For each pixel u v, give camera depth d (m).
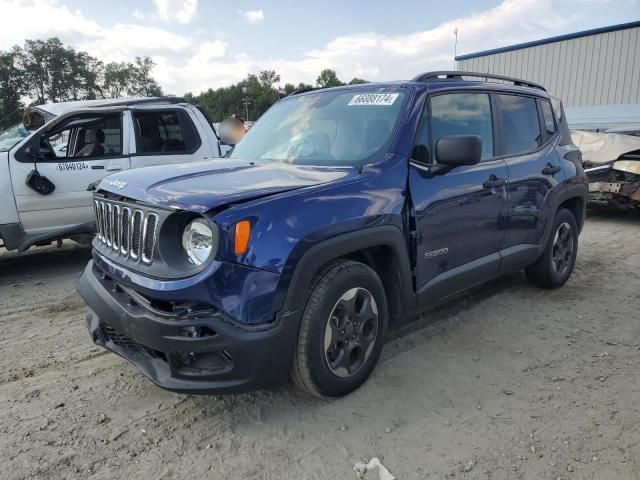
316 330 2.78
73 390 3.24
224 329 2.50
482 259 3.98
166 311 2.58
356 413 2.96
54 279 5.82
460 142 3.19
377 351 3.23
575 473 2.47
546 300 4.85
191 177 3.06
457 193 3.61
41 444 2.68
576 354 3.73
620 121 19.27
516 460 2.57
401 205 3.21
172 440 2.72
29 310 4.78
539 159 4.57
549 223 4.71
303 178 3.03
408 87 3.65
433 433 2.79
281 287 2.59
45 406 3.04
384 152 3.32
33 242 5.71
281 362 2.67
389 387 3.25
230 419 2.91
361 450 2.64
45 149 5.75
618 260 6.34
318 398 3.10
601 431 2.80
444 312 4.54
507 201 4.12
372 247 3.18
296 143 3.79
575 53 20.56
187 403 3.08
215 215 2.50
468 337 4.02
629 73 19.20
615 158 8.73
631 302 4.80
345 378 3.03
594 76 20.14
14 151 5.61
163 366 2.74
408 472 2.48
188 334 2.53
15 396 3.16
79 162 5.93
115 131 6.27
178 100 6.85
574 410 3.01
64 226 5.89
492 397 3.15
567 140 5.19
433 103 3.65
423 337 4.02
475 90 4.07
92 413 2.98
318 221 2.74
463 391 3.22
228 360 2.60
